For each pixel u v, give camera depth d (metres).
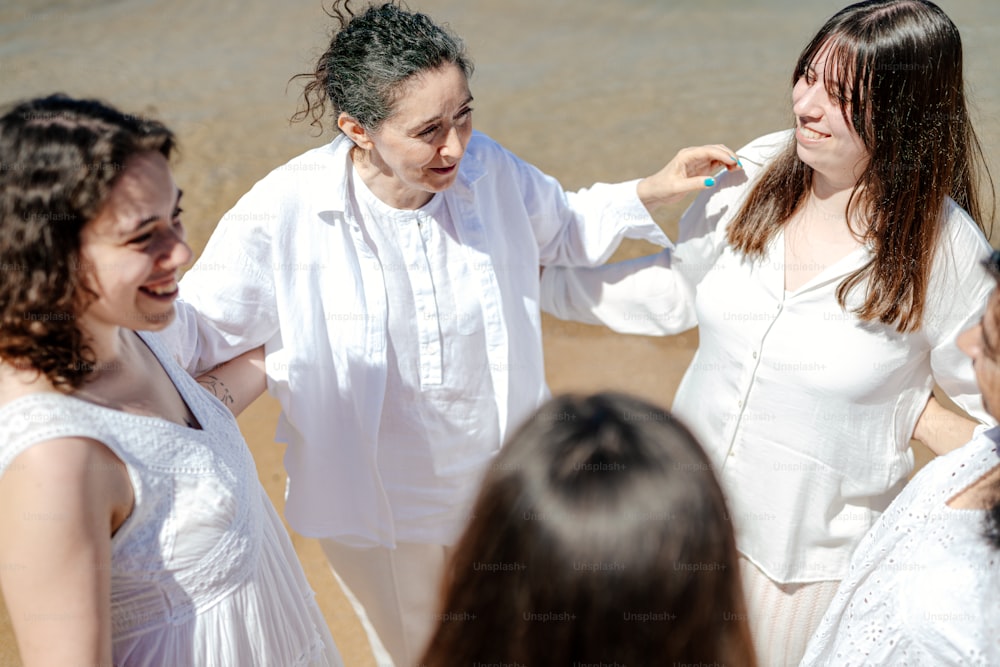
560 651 1.10
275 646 1.91
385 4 2.11
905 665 1.68
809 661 2.00
